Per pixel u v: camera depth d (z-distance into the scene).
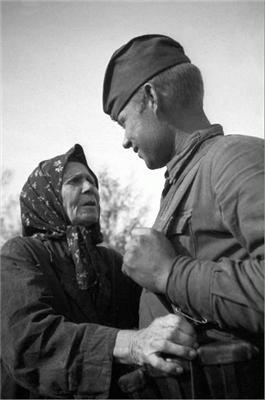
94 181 2.13
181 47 1.69
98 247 2.03
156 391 1.39
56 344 1.55
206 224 1.39
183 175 1.49
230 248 1.38
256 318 1.24
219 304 1.26
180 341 1.35
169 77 1.58
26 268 1.72
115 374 1.55
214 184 1.37
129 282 1.99
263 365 1.34
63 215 1.97
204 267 1.31
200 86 1.63
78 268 1.83
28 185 2.06
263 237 1.25
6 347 1.60
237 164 1.34
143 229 1.43
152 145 1.59
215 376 1.31
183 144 1.56
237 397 1.29
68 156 2.02
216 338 1.37
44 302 1.67
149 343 1.40
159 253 1.38
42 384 1.56
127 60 1.62
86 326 1.58
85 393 1.52
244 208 1.28
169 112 1.58
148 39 1.64
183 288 1.31
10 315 1.62
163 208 1.53
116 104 1.64
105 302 1.87
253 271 1.24
